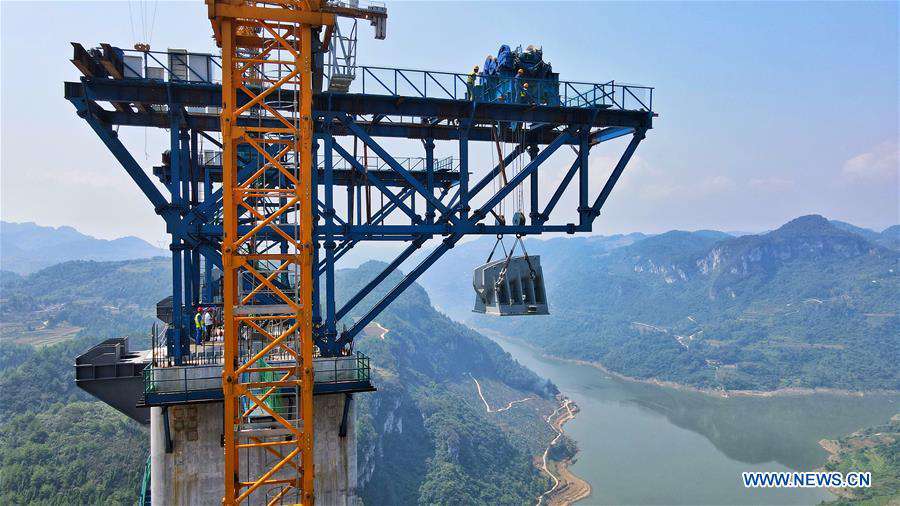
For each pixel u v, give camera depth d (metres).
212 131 29.31
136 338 199.25
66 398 173.75
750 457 197.50
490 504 166.38
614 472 186.62
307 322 21.58
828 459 192.25
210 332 28.94
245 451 24.00
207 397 22.97
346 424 24.86
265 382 21.39
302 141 21.38
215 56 23.11
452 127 29.94
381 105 24.53
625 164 26.97
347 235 24.69
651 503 164.38
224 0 20.50
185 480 23.14
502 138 30.59
